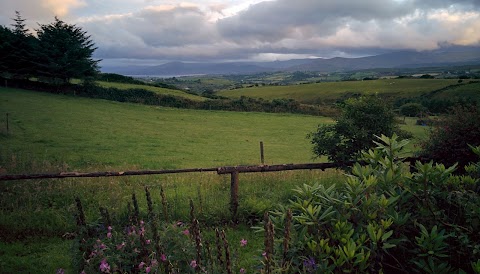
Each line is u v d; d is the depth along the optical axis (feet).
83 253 13.92
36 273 19.22
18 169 41.16
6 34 202.39
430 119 33.88
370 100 33.78
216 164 79.66
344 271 8.30
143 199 30.66
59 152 81.25
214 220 25.75
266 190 32.55
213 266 10.95
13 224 24.54
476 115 29.73
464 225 9.66
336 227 9.13
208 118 182.80
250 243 22.56
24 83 200.54
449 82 451.53
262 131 154.71
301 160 92.63
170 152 95.66
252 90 521.65
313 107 223.92
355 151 32.32
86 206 28.50
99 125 132.26
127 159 79.10
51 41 211.20
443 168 10.14
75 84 210.38
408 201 10.46
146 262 11.24
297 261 9.48
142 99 209.87
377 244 8.89
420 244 8.71
